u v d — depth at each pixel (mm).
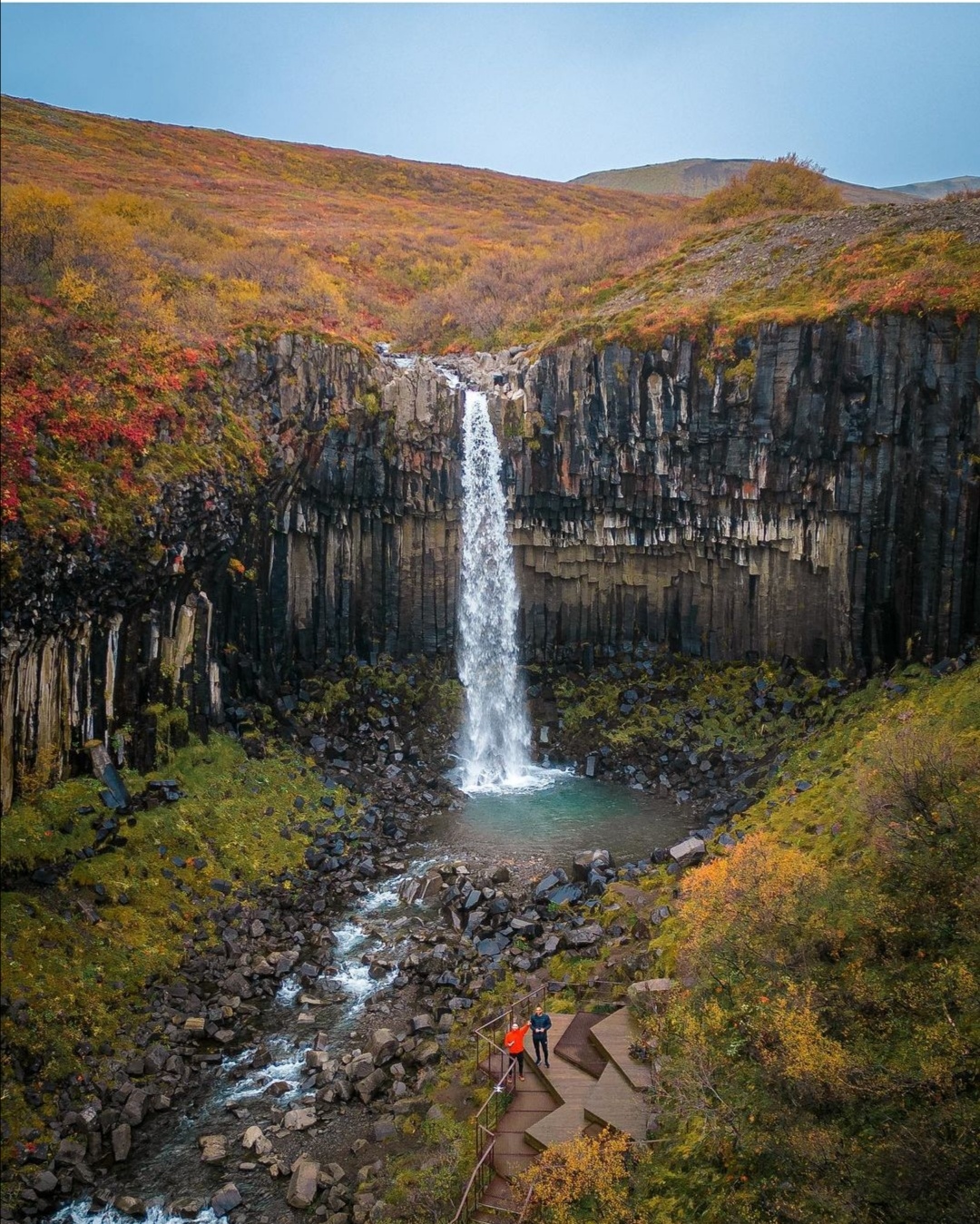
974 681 28891
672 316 38469
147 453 28891
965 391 31734
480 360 45531
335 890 27547
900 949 16234
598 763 37500
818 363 34594
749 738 35969
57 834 24000
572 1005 20234
